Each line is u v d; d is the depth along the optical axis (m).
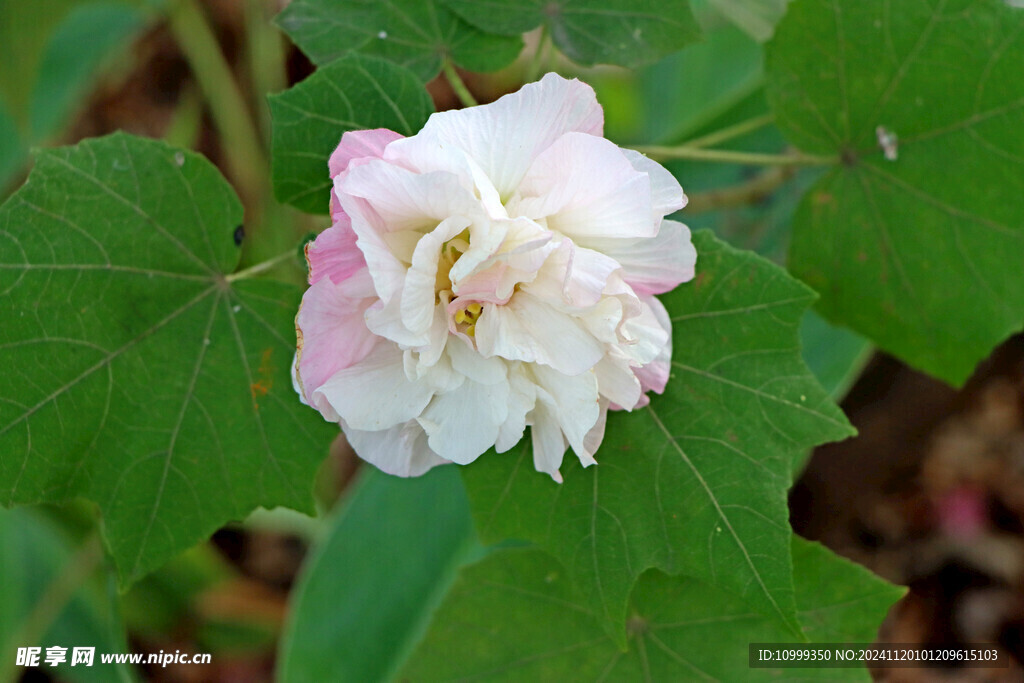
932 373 0.82
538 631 0.81
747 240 0.92
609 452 0.77
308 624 0.89
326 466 1.04
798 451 0.76
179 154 0.77
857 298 0.82
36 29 0.93
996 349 1.12
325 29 0.79
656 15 0.78
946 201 0.80
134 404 0.77
